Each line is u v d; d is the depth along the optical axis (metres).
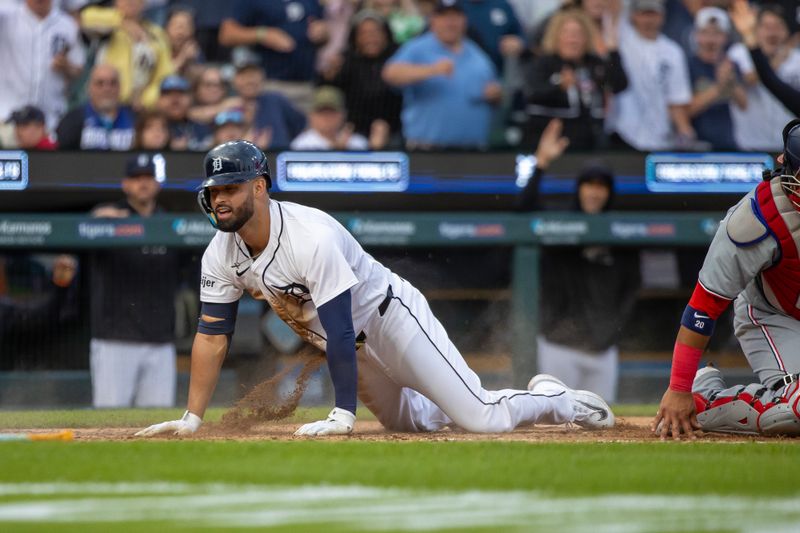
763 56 40.19
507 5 43.47
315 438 18.27
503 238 36.72
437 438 18.95
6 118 39.72
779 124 42.69
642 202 38.59
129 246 35.50
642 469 14.09
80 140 38.88
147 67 41.06
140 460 14.81
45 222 35.41
